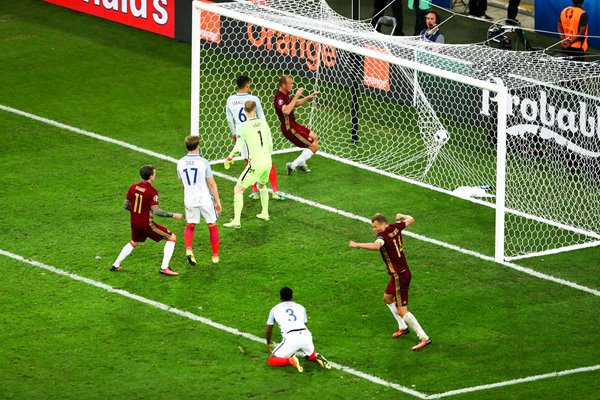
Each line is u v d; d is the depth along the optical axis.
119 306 51.25
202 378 46.00
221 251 56.47
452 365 47.59
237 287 53.22
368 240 57.81
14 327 49.22
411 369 47.28
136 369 46.47
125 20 85.25
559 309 52.09
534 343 49.28
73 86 76.19
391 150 68.25
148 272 54.25
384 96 71.88
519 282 54.44
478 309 51.94
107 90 75.81
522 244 58.44
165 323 50.06
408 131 70.06
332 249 56.94
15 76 77.25
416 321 48.75
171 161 66.25
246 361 47.41
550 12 77.88
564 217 61.56
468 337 49.69
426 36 73.56
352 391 45.50
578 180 64.50
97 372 46.19
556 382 46.22
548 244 58.62
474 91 68.19
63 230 57.91
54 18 86.25
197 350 48.06
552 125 65.38
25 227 58.09
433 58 69.38
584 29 70.69
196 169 53.91
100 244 56.66
